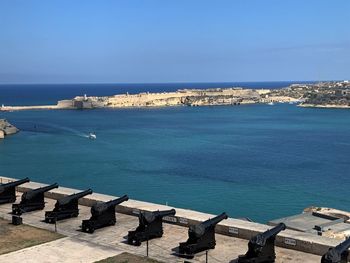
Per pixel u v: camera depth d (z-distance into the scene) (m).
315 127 180.50
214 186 73.81
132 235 20.81
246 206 61.38
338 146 123.88
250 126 184.12
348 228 35.34
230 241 20.77
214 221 20.05
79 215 25.25
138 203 25.78
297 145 126.06
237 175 83.12
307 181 78.00
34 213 25.91
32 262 19.08
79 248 20.55
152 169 89.31
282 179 79.56
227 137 145.62
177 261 18.88
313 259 18.52
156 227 21.31
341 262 16.56
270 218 55.44
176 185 74.88
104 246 20.73
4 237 22.06
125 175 83.56
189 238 19.39
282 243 19.80
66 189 29.22
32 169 90.31
